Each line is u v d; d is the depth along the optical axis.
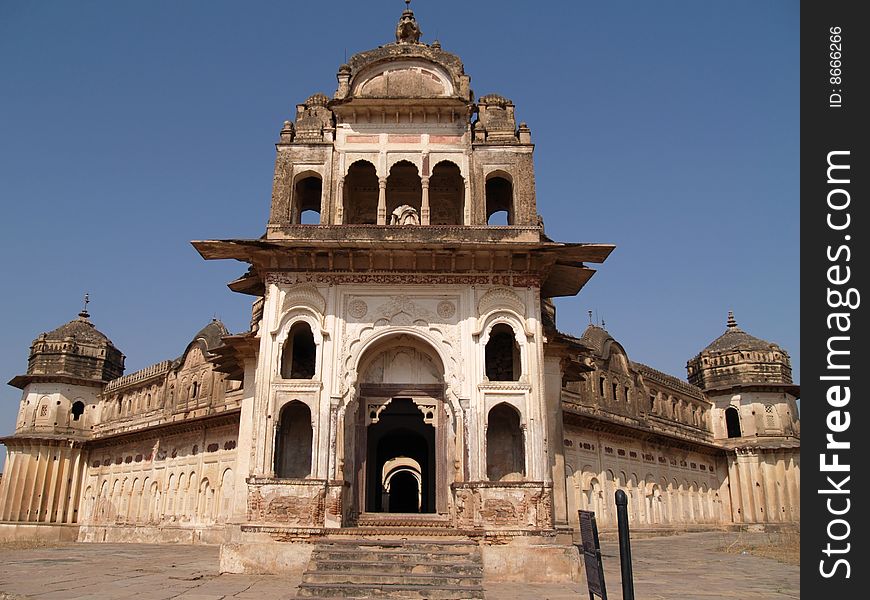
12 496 41.00
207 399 35.62
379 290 16.58
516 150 18.16
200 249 16.34
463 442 15.48
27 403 43.62
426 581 12.48
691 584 13.97
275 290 16.47
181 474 36.00
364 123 18.47
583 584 14.00
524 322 16.28
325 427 15.55
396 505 43.09
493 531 14.79
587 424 35.31
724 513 46.22
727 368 48.44
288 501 15.04
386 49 18.86
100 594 11.35
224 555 14.61
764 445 45.41
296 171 17.97
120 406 42.94
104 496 41.44
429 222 18.16
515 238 16.66
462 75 18.55
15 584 12.78
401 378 16.80
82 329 46.22
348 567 13.02
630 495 37.91
